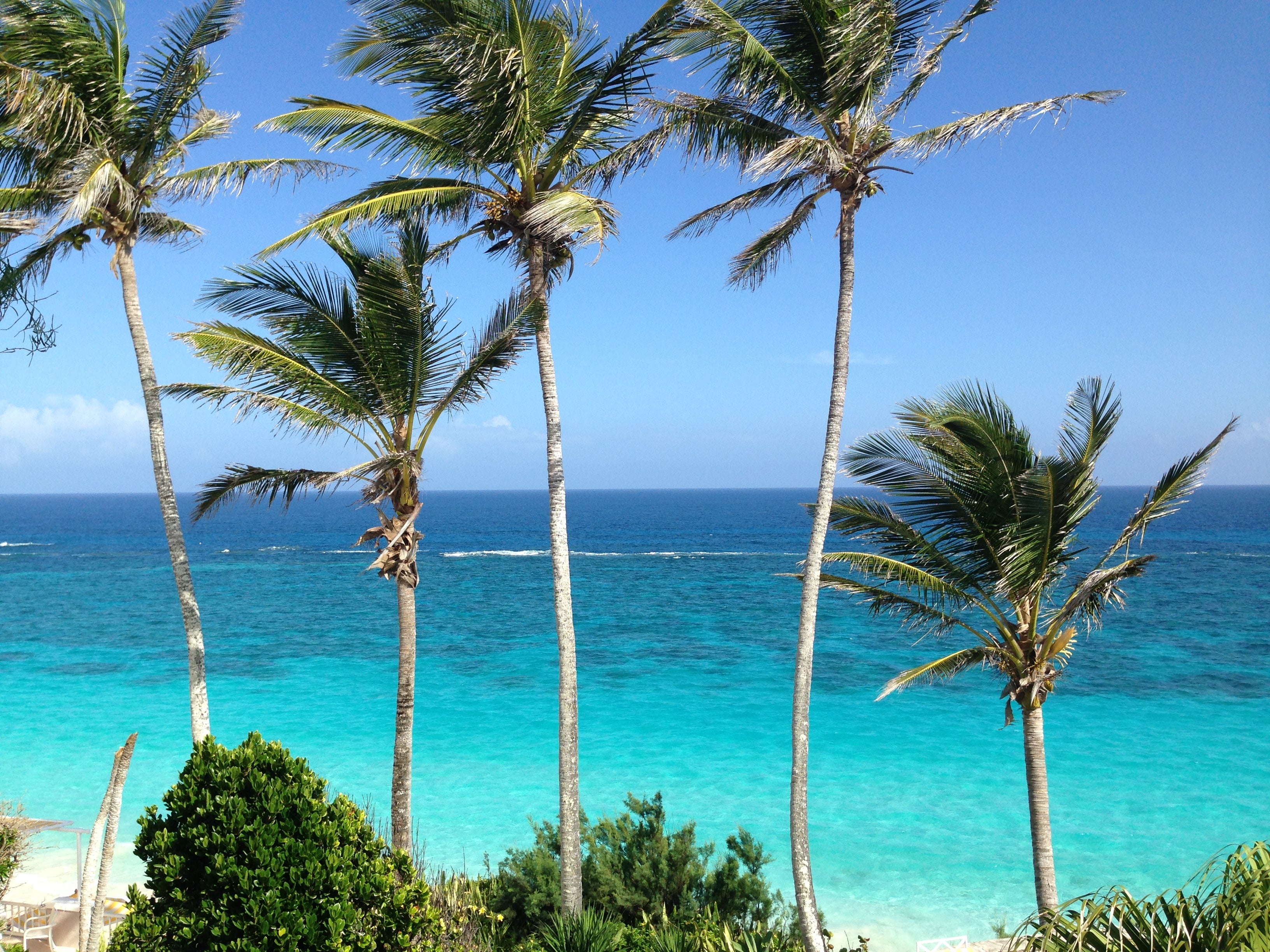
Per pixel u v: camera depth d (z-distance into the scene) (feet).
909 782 79.15
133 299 41.65
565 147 41.32
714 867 59.26
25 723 96.48
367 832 24.16
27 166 39.83
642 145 40.63
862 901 55.06
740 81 37.35
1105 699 110.22
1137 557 42.06
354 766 82.28
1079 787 77.00
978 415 41.55
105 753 84.79
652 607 204.23
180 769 79.77
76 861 57.47
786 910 51.47
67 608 196.75
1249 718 100.63
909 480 43.73
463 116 39.22
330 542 443.73
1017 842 64.59
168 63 39.99
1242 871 15.80
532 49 38.60
